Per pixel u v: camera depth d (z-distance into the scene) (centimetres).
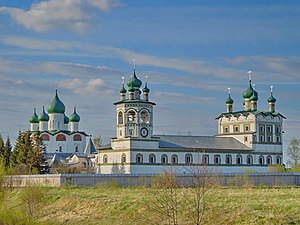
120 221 7131
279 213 6119
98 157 16062
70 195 9181
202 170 5916
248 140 17000
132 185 11412
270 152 17250
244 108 18050
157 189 6894
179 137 16250
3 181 8331
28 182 10044
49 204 8744
